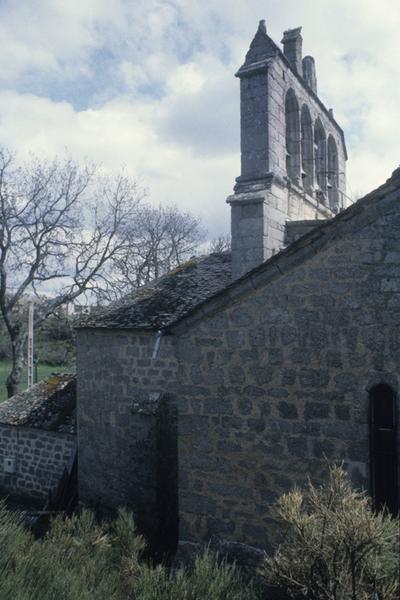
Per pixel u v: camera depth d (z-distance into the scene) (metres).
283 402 7.41
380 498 6.75
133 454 12.00
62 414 15.55
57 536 7.46
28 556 5.97
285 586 5.12
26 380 33.81
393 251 6.69
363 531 4.45
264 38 11.71
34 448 15.65
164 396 11.57
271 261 7.44
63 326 33.91
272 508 7.41
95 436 13.17
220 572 6.20
